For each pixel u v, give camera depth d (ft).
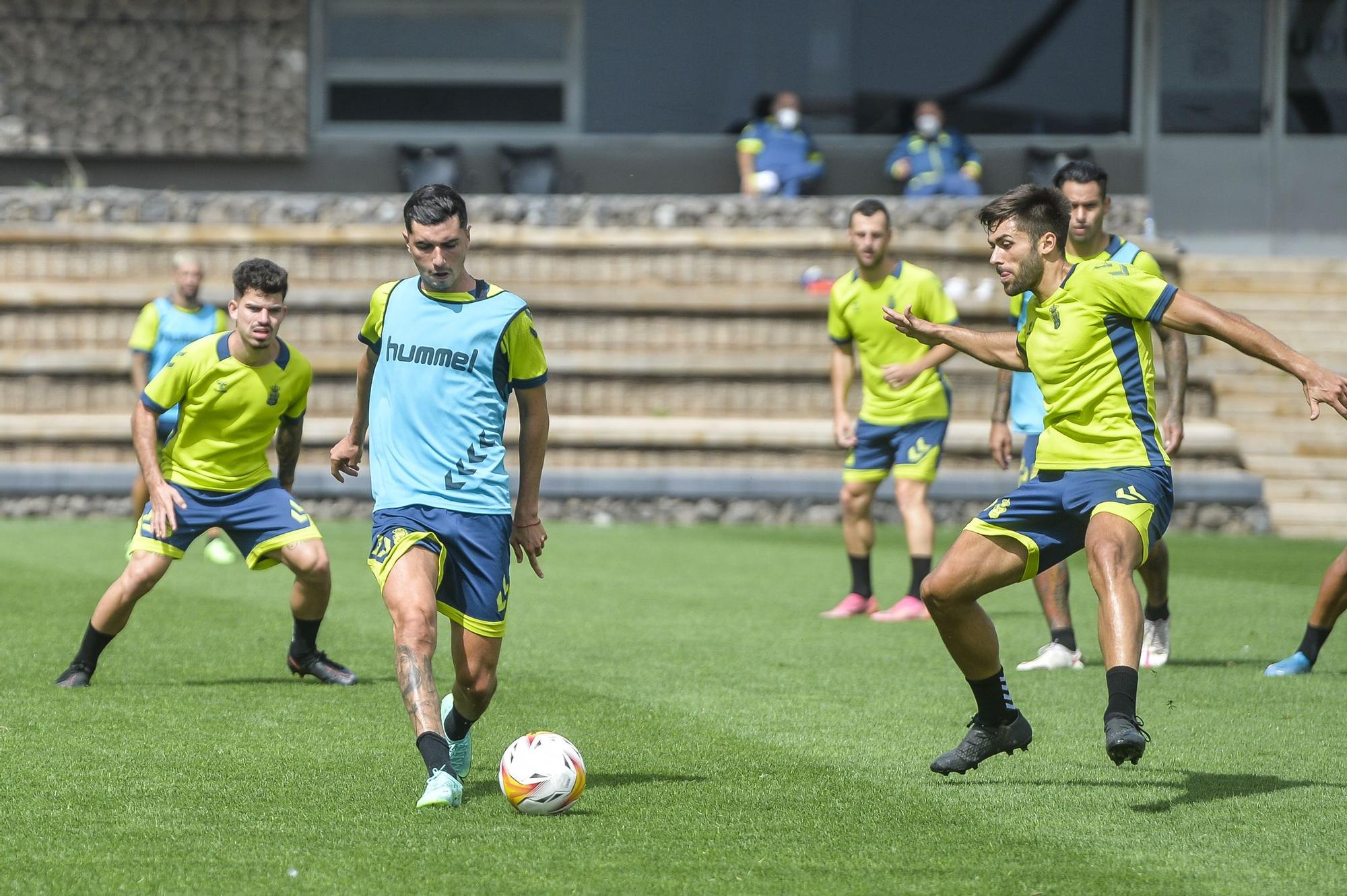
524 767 58.95
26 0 264.72
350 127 278.26
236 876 50.65
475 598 61.72
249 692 86.99
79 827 57.00
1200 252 283.18
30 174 269.85
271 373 87.51
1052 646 99.66
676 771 67.41
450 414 61.31
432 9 277.64
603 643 107.76
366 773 66.08
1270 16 280.92
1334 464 219.41
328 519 214.28
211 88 268.41
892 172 260.01
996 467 218.79
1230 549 187.52
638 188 278.46
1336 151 282.56
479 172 276.00
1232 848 55.21
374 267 236.02
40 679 90.53
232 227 234.38
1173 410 93.15
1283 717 81.71
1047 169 275.39
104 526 199.72
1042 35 279.90
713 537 194.29
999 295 229.25
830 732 76.74
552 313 232.53
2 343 229.66
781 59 278.67
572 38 278.67
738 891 49.44
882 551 180.24
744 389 231.50
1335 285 248.32
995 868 52.39
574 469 219.61
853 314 124.06
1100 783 65.77
